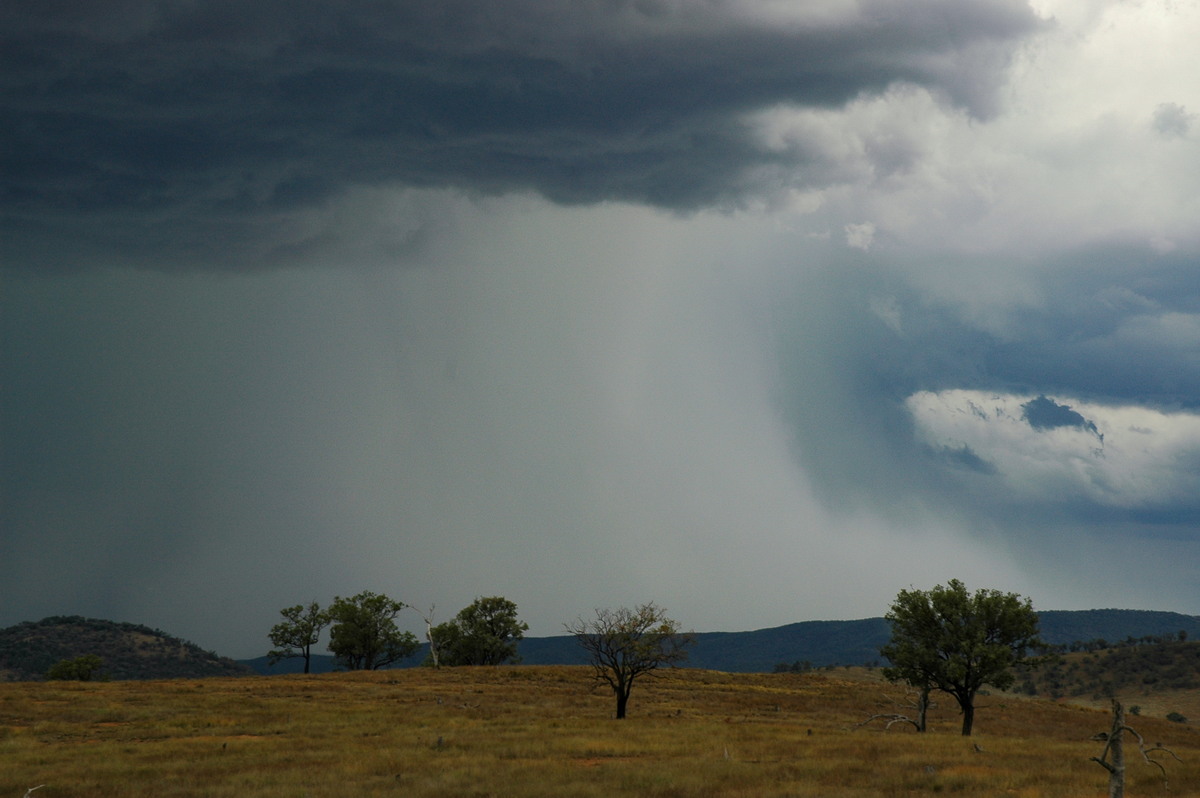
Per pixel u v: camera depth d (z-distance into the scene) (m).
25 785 31.38
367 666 119.56
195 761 37.59
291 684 79.56
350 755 39.16
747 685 95.81
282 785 31.38
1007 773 35.75
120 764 36.38
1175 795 31.75
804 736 50.19
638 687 86.50
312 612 118.94
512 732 49.59
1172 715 152.88
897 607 63.12
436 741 44.12
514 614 124.50
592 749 42.06
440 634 121.81
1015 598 62.47
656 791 30.55
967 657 60.16
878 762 38.78
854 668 192.00
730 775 34.19
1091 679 193.00
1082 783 33.78
